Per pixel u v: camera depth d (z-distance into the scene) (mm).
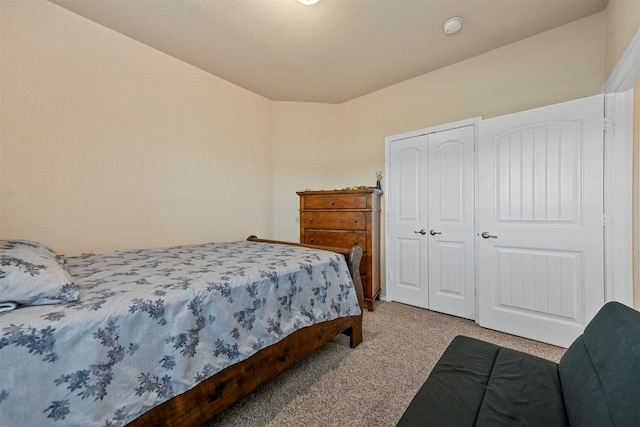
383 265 3275
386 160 3203
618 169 1854
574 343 1130
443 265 2766
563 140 2037
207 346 1170
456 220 2678
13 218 1769
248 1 1860
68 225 1979
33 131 1827
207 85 2846
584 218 1964
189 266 1586
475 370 1119
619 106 1847
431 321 2564
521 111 2279
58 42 1910
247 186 3291
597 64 2035
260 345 1375
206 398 1158
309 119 3664
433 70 2836
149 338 1010
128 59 2254
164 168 2510
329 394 1546
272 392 1563
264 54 2514
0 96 1714
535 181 2156
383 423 1337
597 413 733
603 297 1903
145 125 2375
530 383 1029
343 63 2686
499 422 836
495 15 2027
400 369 1784
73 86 1982
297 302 1629
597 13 2025
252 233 3346
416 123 2984
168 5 1896
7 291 867
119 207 2227
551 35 2211
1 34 1710
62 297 958
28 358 780
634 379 707
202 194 2818
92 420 853
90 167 2072
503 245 2314
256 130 3400
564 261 2045
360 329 2129
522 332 2225
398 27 2146
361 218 2904
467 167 2605
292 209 3654
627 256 1831
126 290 1110
